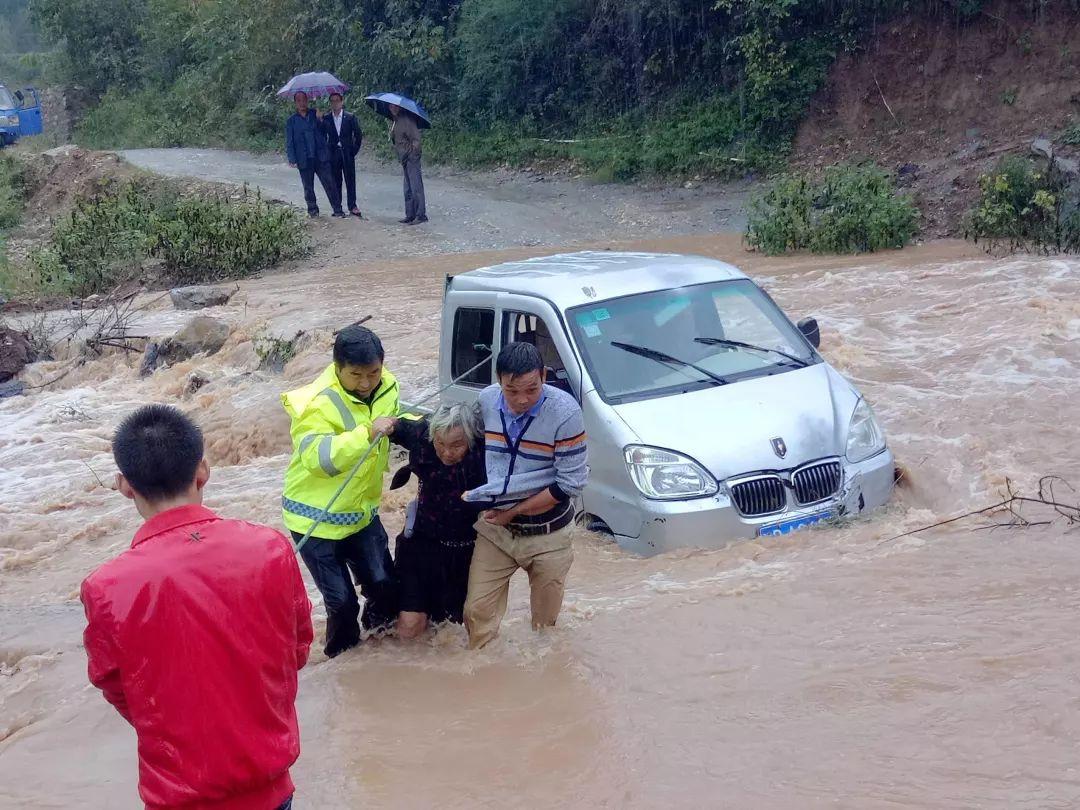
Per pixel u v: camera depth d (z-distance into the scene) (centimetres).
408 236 2164
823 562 597
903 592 534
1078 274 1250
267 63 3519
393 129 2216
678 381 715
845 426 696
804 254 1748
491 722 457
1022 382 883
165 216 2281
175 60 4294
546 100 2823
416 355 1219
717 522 649
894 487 737
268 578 305
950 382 911
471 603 526
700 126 2478
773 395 704
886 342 1063
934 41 2214
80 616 714
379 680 514
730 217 2122
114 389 1420
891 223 1723
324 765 436
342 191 2467
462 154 2838
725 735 420
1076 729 390
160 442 305
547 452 505
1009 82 2100
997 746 387
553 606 536
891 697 430
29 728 525
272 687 307
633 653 505
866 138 2252
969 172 1969
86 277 2106
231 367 1382
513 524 521
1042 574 535
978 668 444
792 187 1783
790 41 2395
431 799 402
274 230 2092
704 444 662
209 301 1761
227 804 300
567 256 891
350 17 3203
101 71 4509
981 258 1533
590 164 2591
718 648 498
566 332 723
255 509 879
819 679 453
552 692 478
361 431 501
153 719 293
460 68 2994
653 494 654
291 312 1559
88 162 2939
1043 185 1703
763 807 370
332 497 523
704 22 2555
